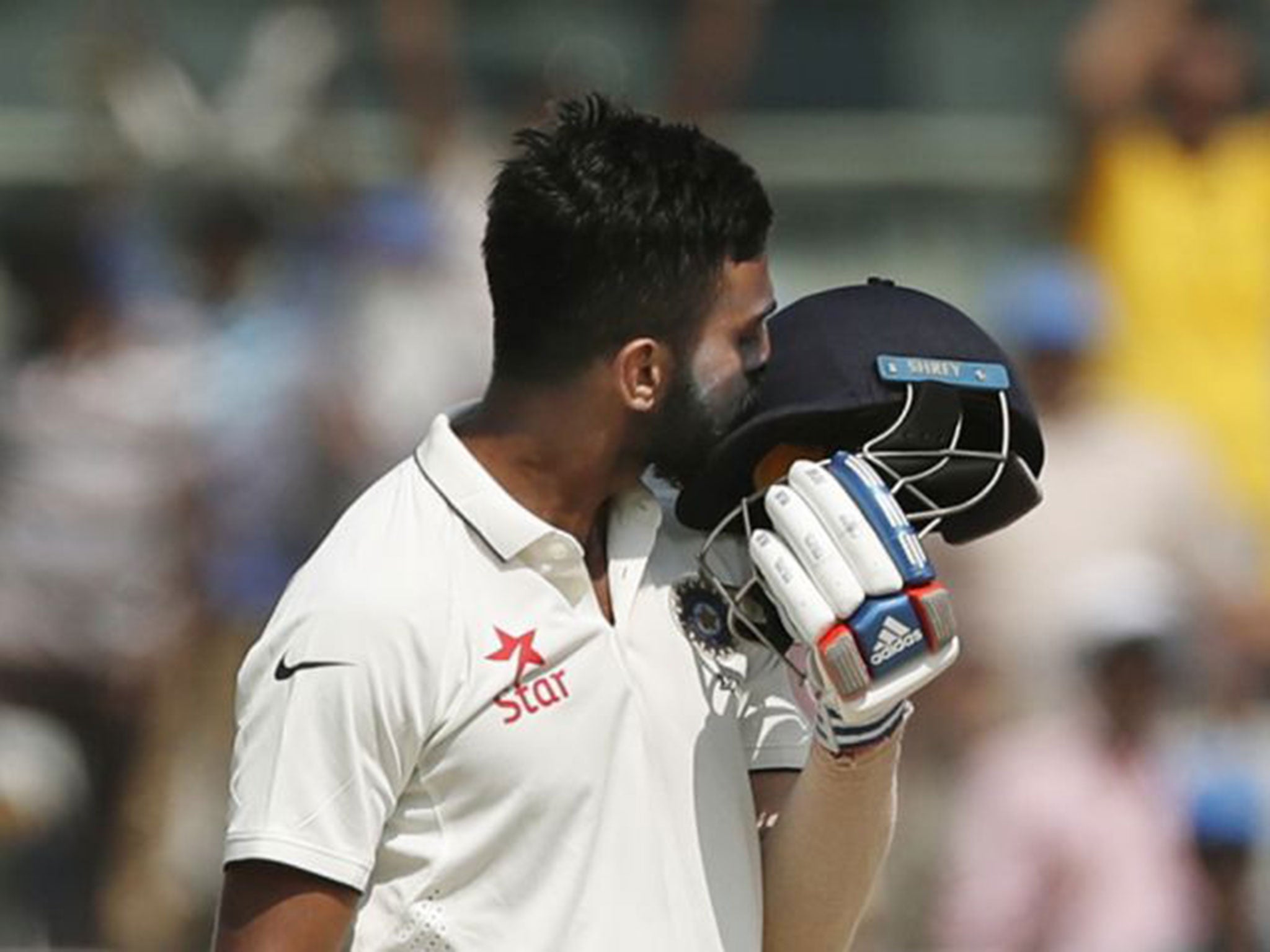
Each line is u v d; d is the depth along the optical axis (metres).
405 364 32.22
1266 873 29.44
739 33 35.91
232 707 30.95
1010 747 29.14
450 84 35.19
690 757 13.67
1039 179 36.56
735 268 13.68
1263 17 37.56
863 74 36.91
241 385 32.06
